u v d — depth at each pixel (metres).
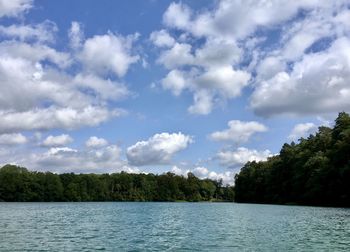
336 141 119.12
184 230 49.12
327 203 118.25
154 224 59.81
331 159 112.88
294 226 50.72
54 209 119.88
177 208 132.25
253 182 181.50
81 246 34.81
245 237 39.97
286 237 39.31
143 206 154.25
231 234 43.09
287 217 67.75
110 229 51.38
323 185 113.81
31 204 173.12
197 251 31.55
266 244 34.66
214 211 102.69
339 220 59.41
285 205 134.00
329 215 71.38
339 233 42.19
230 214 84.50
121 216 82.81
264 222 58.41
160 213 95.94
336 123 122.75
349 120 119.31
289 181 145.25
